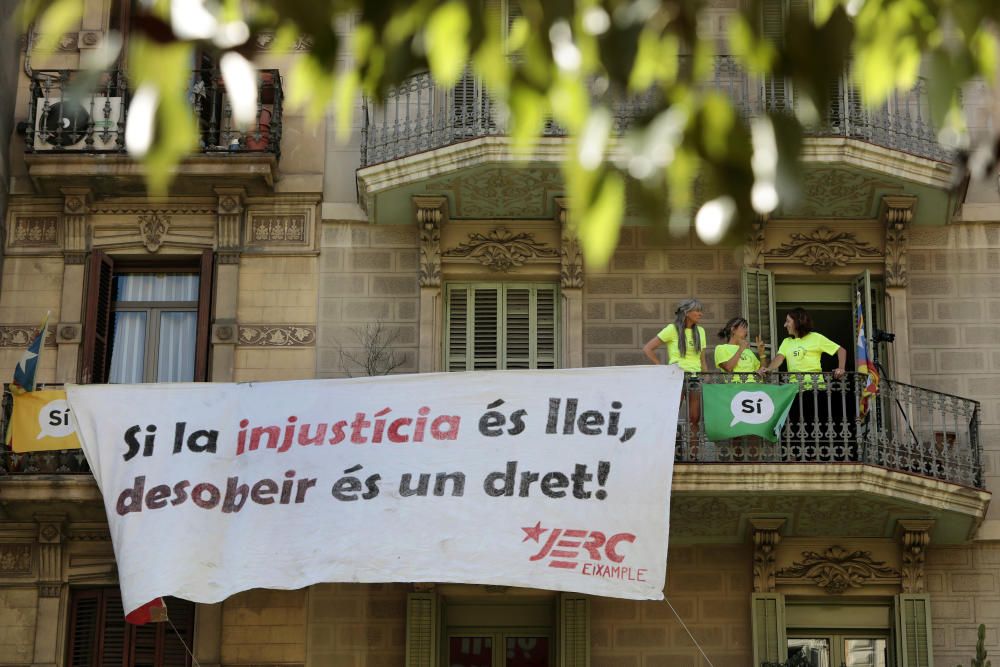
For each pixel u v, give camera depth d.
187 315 19.88
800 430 18.03
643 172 5.98
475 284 19.94
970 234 19.86
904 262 19.69
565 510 16.70
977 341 19.53
